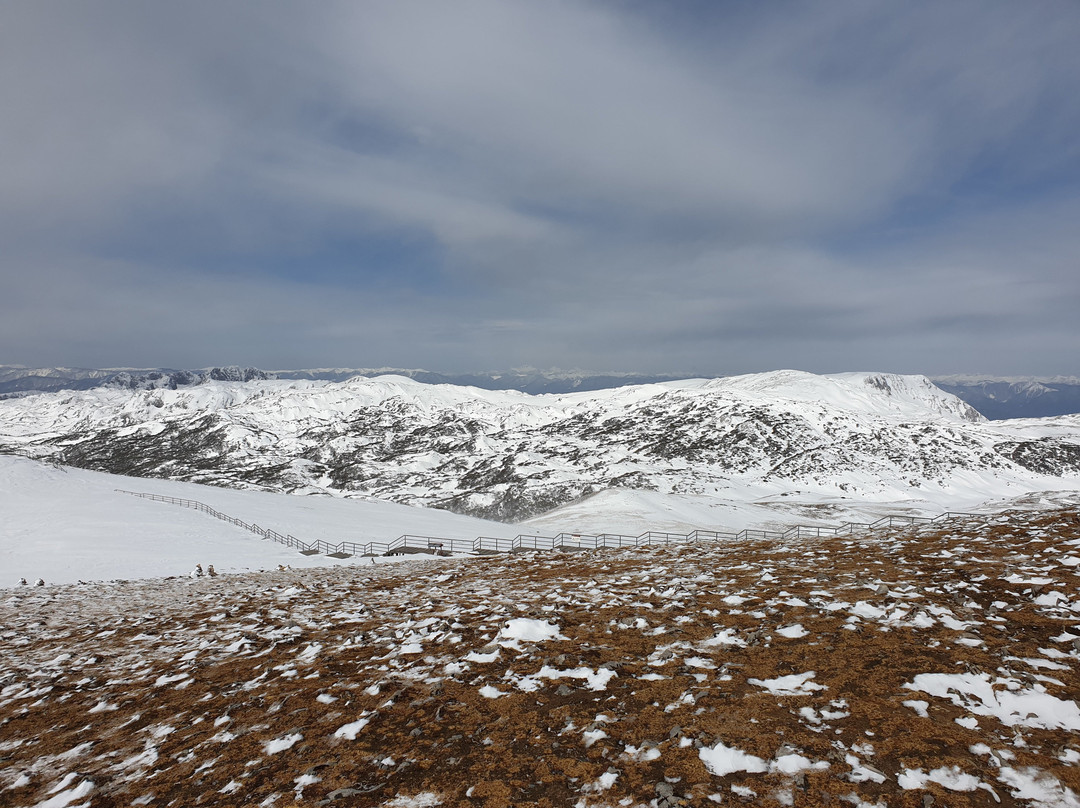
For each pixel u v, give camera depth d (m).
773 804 6.13
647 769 6.99
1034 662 8.67
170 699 11.28
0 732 10.55
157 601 25.69
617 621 13.34
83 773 8.24
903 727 7.34
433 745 8.02
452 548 53.97
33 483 68.50
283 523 64.88
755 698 8.51
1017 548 15.84
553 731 8.19
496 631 13.44
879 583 13.80
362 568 36.25
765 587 15.16
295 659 13.02
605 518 77.88
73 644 17.62
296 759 8.02
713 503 100.88
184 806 7.14
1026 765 6.35
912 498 141.88
